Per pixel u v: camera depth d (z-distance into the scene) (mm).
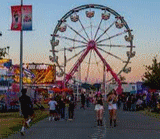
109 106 20172
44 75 69750
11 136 14922
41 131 17109
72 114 26172
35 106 48531
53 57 73375
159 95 41875
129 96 42344
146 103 45125
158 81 41438
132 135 15406
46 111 38688
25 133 16141
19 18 26703
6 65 38031
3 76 37812
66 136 14961
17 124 20734
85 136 14969
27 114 16312
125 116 30516
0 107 36688
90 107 54594
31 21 26688
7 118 25953
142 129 18281
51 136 14953
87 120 25141
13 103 38250
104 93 71000
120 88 75688
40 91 44969
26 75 52875
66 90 50281
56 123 22328
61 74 73812
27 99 16453
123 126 20109
